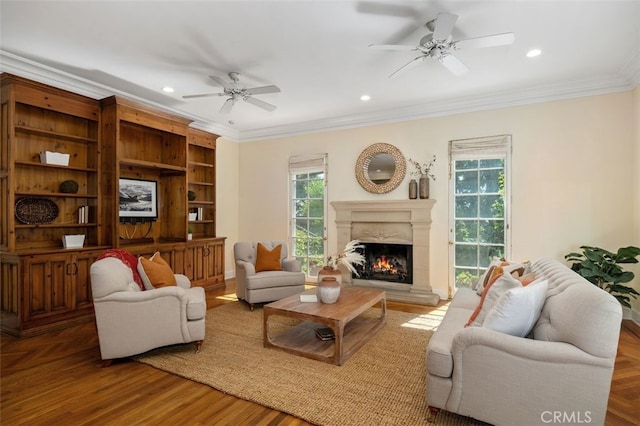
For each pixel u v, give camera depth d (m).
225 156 6.48
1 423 1.98
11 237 3.43
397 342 3.23
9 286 3.42
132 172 4.92
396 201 5.09
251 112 5.39
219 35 3.04
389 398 2.26
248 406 2.18
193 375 2.57
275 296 4.38
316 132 5.95
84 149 4.29
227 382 2.46
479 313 2.21
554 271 2.56
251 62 3.59
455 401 1.91
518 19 2.78
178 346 3.13
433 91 4.46
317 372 2.62
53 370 2.66
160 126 4.70
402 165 5.19
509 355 1.78
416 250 4.99
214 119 5.80
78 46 3.23
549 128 4.31
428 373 2.00
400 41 3.15
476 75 3.93
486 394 1.84
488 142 4.63
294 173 6.19
